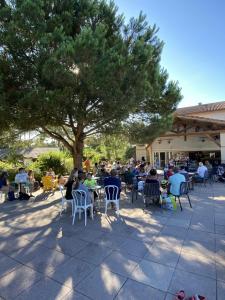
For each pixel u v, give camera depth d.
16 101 6.94
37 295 2.75
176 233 4.71
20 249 4.11
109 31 8.38
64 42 6.25
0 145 10.83
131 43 8.26
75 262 3.56
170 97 10.37
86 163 15.18
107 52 6.75
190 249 3.94
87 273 3.23
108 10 8.41
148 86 7.82
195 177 10.70
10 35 6.24
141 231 4.88
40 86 6.59
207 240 4.32
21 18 6.18
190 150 16.80
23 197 8.67
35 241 4.47
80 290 2.83
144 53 7.47
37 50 6.66
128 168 10.54
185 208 6.74
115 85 6.94
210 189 9.88
